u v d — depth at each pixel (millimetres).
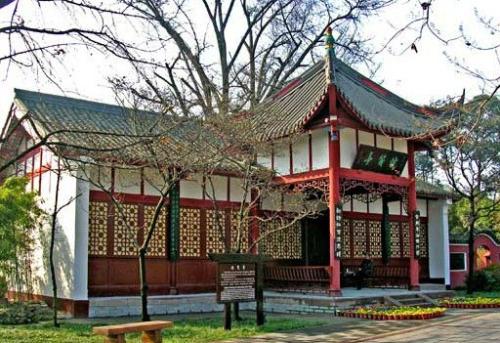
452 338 13047
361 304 18938
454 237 28453
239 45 32125
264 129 19812
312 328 14812
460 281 27875
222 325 15055
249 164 16891
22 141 20344
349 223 24359
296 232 23344
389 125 20078
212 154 16062
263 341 12844
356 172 20500
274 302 19734
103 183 17875
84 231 17203
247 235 21500
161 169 14820
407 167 22469
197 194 20281
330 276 19438
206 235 20312
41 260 18719
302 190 20984
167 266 19203
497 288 25500
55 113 19625
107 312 17203
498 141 24656
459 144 7914
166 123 15633
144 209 18797
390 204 26156
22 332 13625
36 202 18000
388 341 12812
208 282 20125
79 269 17016
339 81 22312
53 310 16031
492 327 14641
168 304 18453
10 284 20719
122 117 20688
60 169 13898
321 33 31750
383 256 25359
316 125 19766
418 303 20172
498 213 35031
